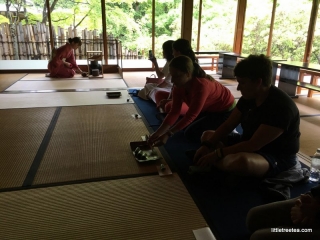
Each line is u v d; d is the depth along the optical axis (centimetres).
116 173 184
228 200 157
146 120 290
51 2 748
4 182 172
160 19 778
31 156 207
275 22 674
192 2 643
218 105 225
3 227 134
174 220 140
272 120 145
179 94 208
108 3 779
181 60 188
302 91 481
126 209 149
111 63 682
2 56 666
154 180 176
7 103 346
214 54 675
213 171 182
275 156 159
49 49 679
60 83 484
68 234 130
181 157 210
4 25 645
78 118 292
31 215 143
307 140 255
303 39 667
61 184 171
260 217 116
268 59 141
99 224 137
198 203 154
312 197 101
